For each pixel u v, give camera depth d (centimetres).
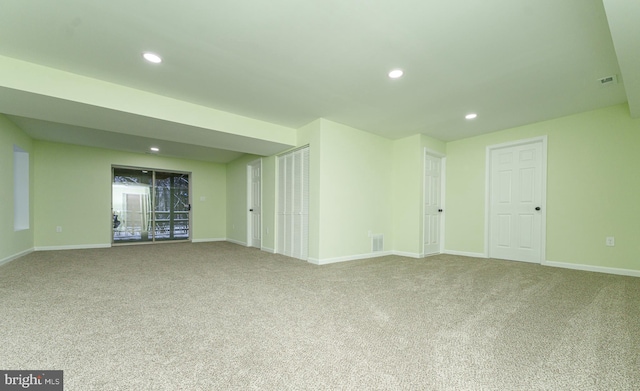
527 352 159
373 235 482
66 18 195
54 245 551
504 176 461
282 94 324
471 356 155
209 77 284
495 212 470
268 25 203
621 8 158
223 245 655
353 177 454
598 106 355
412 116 396
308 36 215
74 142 544
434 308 228
